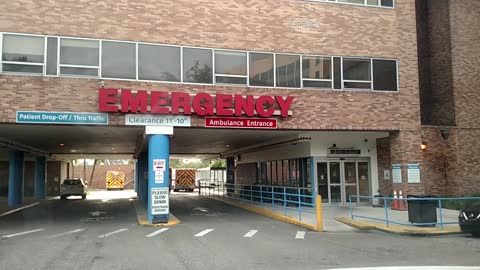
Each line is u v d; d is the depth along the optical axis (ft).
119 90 53.01
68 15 52.65
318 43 61.93
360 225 49.03
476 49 75.97
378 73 64.39
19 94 49.93
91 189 206.08
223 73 57.47
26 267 29.32
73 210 77.25
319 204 48.21
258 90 58.54
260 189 85.71
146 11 55.36
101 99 51.60
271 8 60.34
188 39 56.59
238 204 82.12
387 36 65.41
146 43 54.95
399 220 52.54
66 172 155.74
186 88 55.77
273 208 69.46
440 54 77.41
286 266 29.17
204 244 38.73
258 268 28.60
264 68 59.26
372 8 65.05
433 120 77.92
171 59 55.67
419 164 64.75
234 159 118.62
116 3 54.39
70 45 52.31
